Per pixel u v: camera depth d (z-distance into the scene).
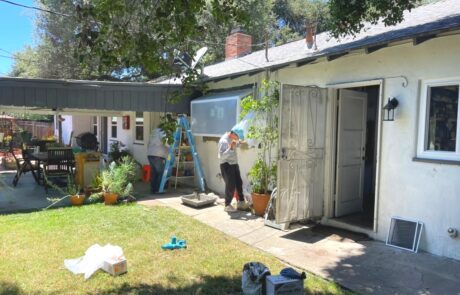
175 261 4.96
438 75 5.13
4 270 4.54
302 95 6.41
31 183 10.81
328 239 6.02
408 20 6.82
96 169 9.82
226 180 7.84
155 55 4.00
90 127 18.70
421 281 4.39
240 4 4.31
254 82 8.61
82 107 8.78
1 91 7.82
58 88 8.47
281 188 6.27
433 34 4.61
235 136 7.84
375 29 7.19
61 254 5.08
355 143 7.39
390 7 4.92
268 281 3.74
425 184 5.31
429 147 5.38
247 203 7.87
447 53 5.02
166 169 9.80
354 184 7.43
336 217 6.99
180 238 5.93
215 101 9.16
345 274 4.61
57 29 21.06
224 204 8.42
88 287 4.15
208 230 6.39
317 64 6.95
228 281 4.38
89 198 8.35
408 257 5.14
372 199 8.52
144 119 12.51
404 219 5.57
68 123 19.44
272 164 7.61
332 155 6.90
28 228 6.24
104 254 4.75
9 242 5.54
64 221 6.70
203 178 9.98
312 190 6.72
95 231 6.14
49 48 21.48
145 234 6.06
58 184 10.38
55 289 4.08
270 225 6.69
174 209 7.85
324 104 6.76
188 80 4.77
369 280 4.44
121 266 4.52
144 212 7.48
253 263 4.17
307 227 6.70
